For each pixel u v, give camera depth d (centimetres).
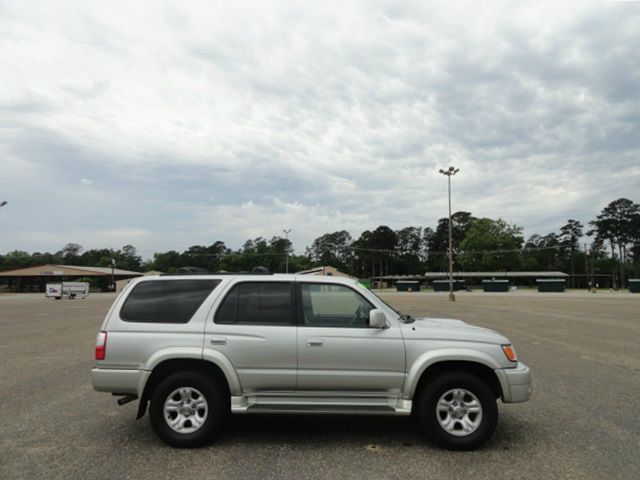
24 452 462
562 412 594
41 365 950
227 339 479
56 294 4934
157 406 474
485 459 440
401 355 471
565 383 754
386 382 471
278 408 466
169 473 408
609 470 411
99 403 652
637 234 10219
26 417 584
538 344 1195
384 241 13625
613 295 4791
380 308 499
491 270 10238
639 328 1570
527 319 1911
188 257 11638
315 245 15425
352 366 472
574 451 458
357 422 564
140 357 481
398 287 7394
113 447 476
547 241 13288
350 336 477
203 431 470
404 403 466
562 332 1455
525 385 473
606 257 12175
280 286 507
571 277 10719
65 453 459
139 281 514
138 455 453
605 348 1123
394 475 404
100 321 2008
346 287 513
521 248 10794
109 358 483
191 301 502
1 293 7531
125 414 598
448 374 470
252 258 11562
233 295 504
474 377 469
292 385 475
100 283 8744
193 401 480
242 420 574
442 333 484
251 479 396
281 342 477
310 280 512
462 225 12800
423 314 2188
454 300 3766
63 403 652
